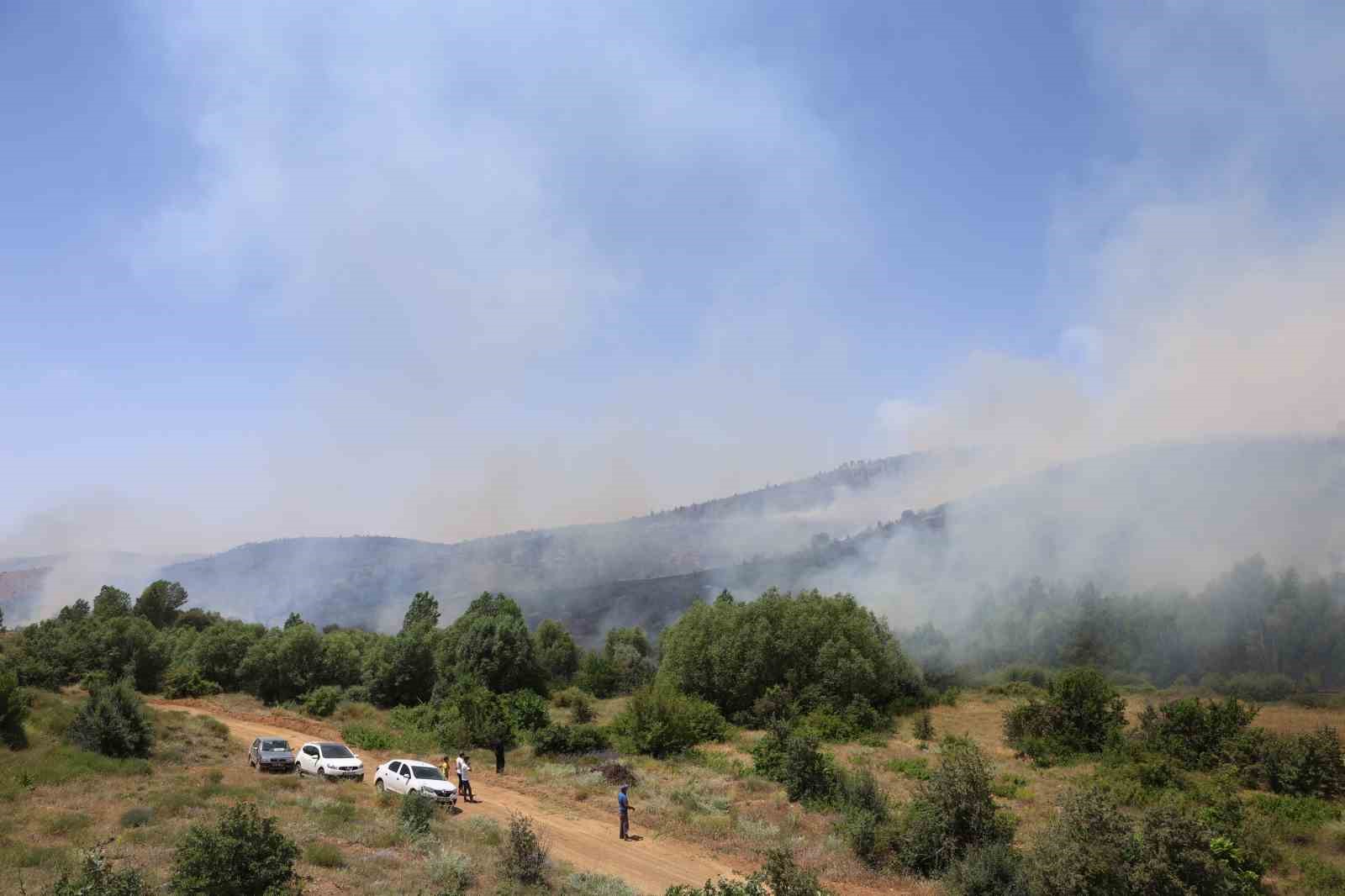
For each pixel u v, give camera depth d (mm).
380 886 18469
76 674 67875
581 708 60594
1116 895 17234
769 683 57250
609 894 20375
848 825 26469
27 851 19141
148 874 17391
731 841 27078
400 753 45594
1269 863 22125
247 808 25109
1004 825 23203
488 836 25359
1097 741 39781
